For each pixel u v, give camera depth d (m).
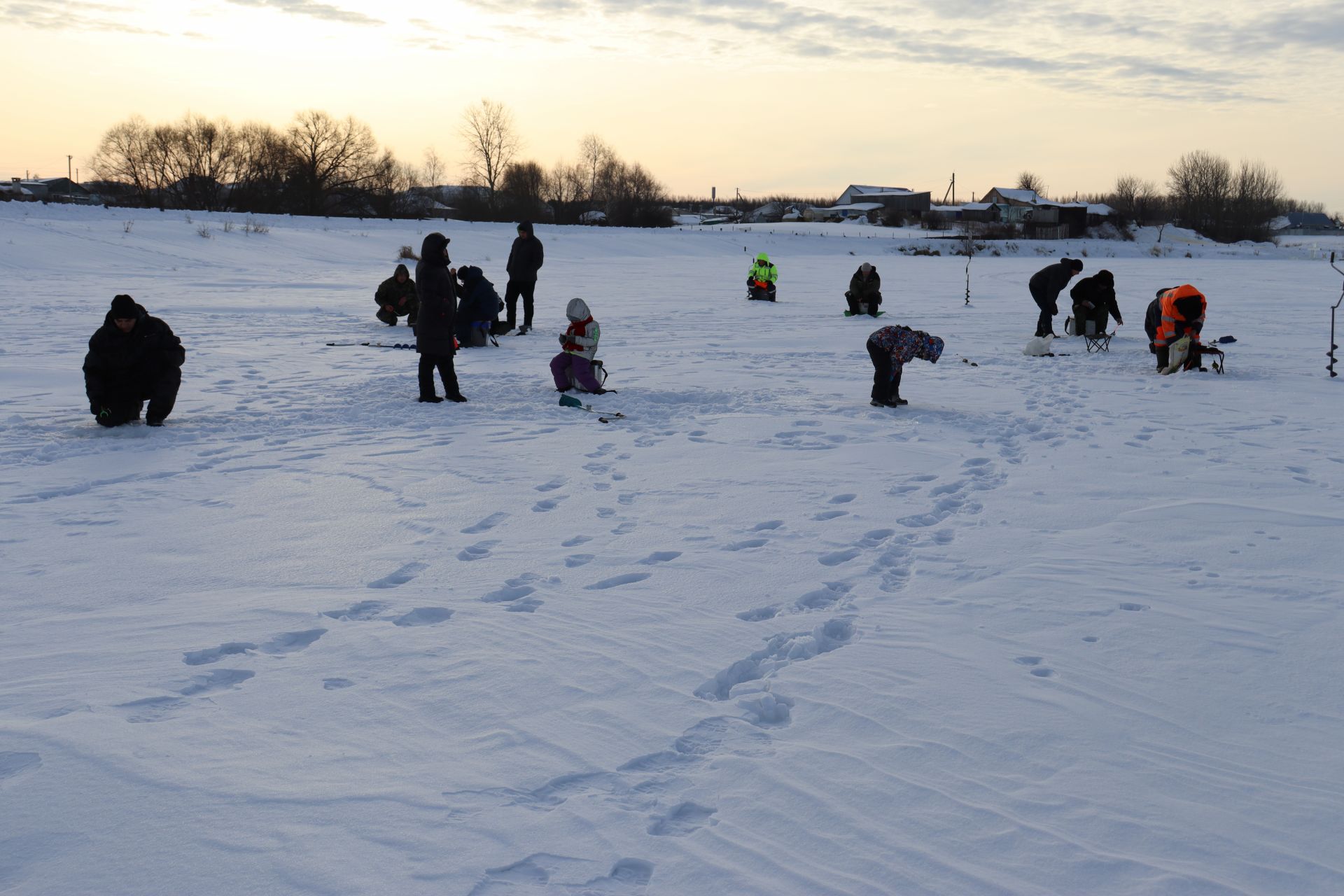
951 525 6.60
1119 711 3.93
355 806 3.16
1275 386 12.71
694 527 6.53
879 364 10.99
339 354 15.20
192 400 11.27
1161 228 111.31
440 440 9.27
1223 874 2.87
